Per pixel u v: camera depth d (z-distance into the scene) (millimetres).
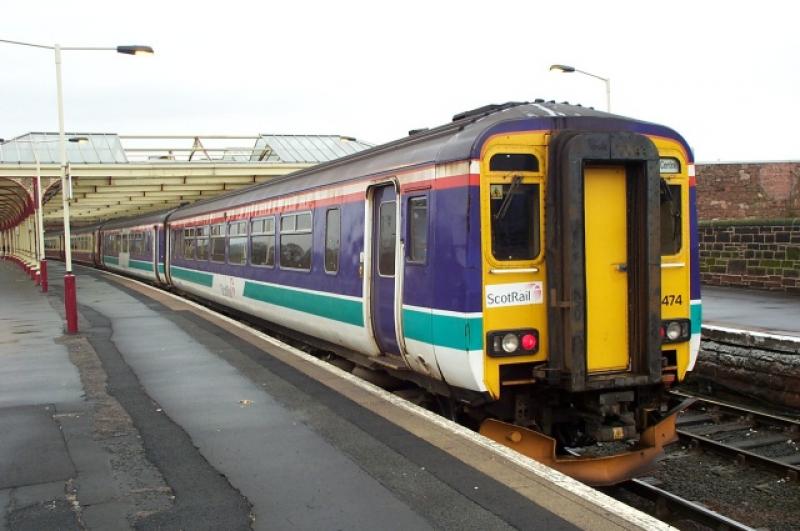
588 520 4477
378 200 8633
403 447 6070
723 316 13492
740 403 11008
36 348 11734
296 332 12570
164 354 10969
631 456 6684
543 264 6566
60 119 14125
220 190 30094
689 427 9531
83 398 8180
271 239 13102
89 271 37719
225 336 12664
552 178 6441
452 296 6562
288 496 5078
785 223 17219
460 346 6465
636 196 6574
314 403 7688
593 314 6543
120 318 15453
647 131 6930
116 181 26859
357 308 9023
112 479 5500
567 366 6359
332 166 10727
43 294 22391
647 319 6484
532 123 6547
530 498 4871
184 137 28875
